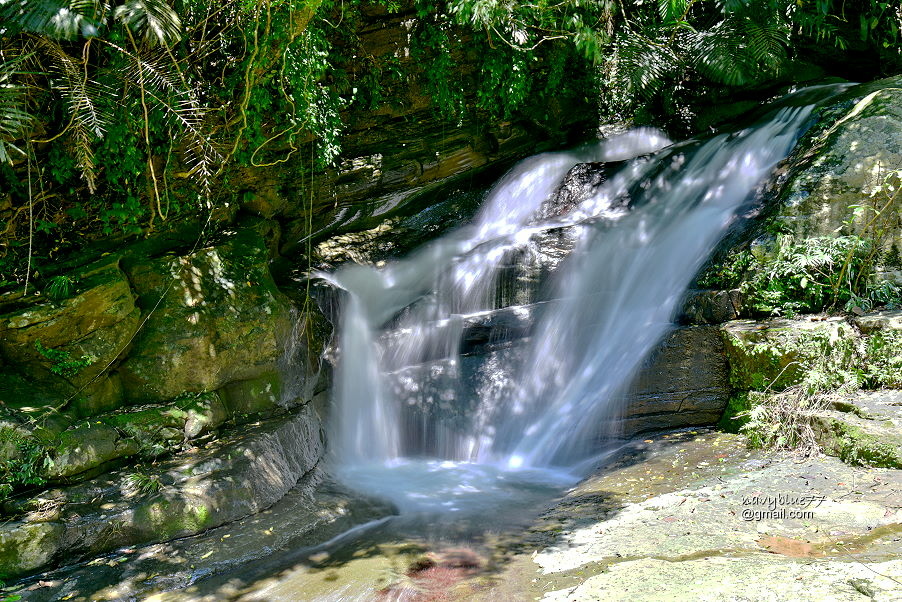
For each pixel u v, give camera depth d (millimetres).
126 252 6555
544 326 7875
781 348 6094
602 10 9125
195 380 6281
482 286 8578
